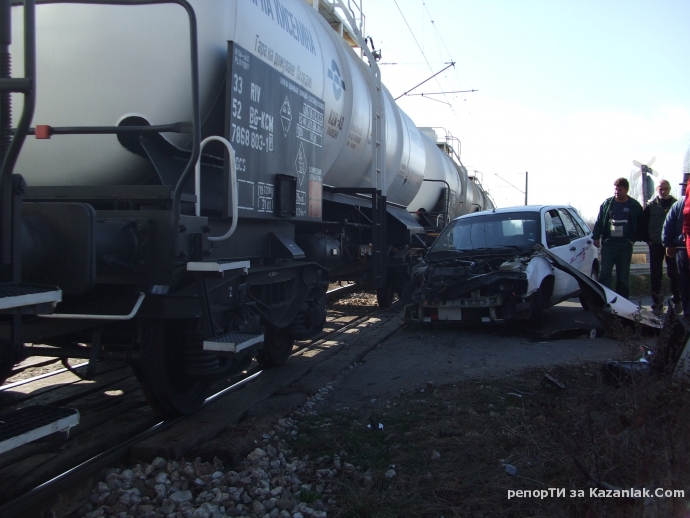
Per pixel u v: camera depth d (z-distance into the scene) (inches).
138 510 127.2
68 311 154.4
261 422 174.1
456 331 335.0
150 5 167.8
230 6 181.3
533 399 192.5
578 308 414.6
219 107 181.9
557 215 377.4
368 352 289.7
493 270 319.0
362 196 377.1
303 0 274.2
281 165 207.2
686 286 248.8
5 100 97.0
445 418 180.9
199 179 159.8
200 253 155.8
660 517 106.6
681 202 273.1
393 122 426.3
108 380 222.2
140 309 155.5
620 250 343.0
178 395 175.2
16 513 116.6
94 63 167.5
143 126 152.2
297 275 244.4
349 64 315.0
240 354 173.6
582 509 117.1
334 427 178.7
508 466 139.9
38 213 119.6
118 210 148.4
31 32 95.0
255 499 133.3
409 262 457.4
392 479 143.2
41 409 104.2
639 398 135.5
